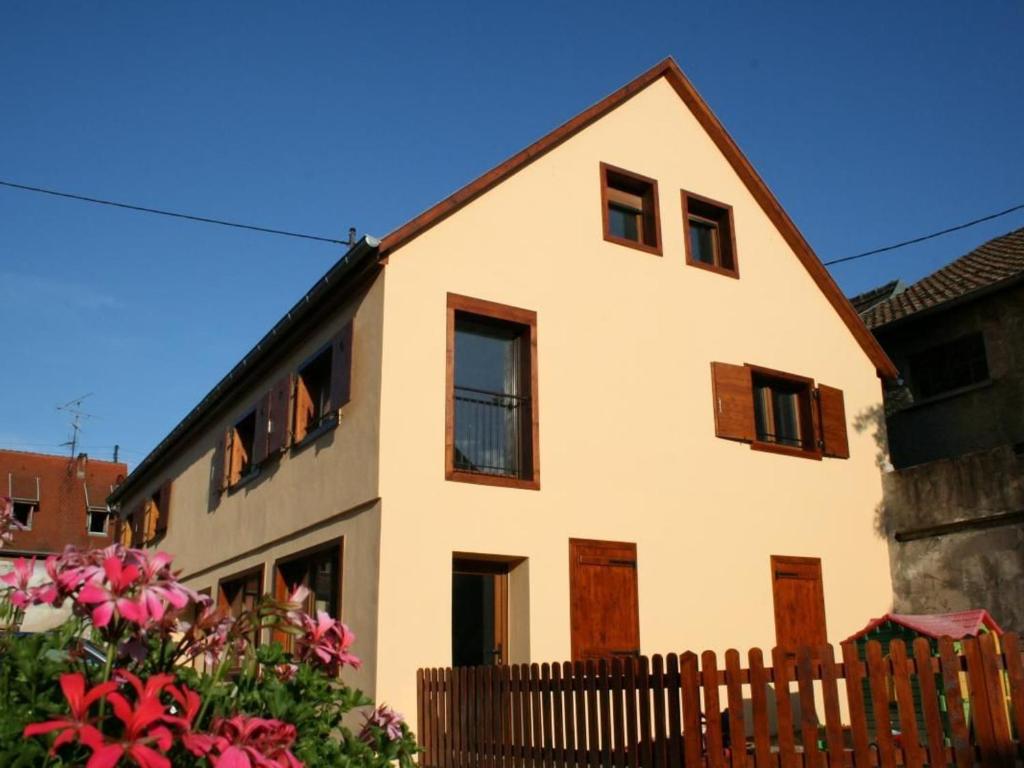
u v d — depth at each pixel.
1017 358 14.52
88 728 2.16
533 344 11.15
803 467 13.27
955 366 15.76
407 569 9.66
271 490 12.64
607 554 11.02
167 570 2.59
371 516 9.84
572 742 7.45
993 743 5.45
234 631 2.94
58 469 35.47
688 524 11.83
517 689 8.09
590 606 10.73
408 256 10.49
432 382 10.29
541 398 11.04
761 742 6.25
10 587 2.70
